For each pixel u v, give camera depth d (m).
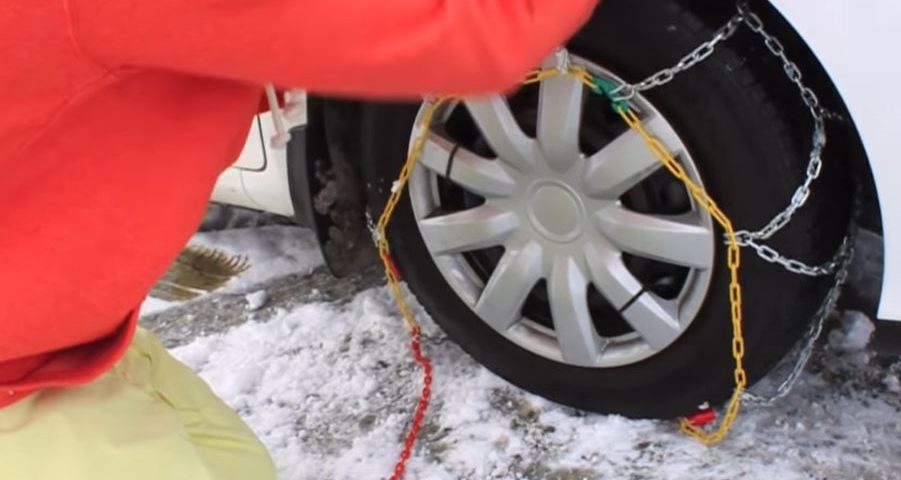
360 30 0.96
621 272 2.13
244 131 1.34
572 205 2.12
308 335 2.81
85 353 1.38
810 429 2.28
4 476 1.32
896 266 1.95
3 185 1.15
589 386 2.32
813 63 1.92
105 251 1.22
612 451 2.29
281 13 0.94
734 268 2.01
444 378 2.58
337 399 2.59
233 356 2.78
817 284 2.03
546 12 1.02
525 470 2.28
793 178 1.92
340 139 2.50
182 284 3.09
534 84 2.13
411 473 2.33
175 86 1.15
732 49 1.89
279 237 3.23
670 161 1.99
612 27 1.93
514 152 2.13
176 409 1.58
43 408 1.37
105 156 1.16
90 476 1.36
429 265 2.42
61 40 1.00
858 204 2.07
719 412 2.33
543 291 2.33
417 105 2.24
